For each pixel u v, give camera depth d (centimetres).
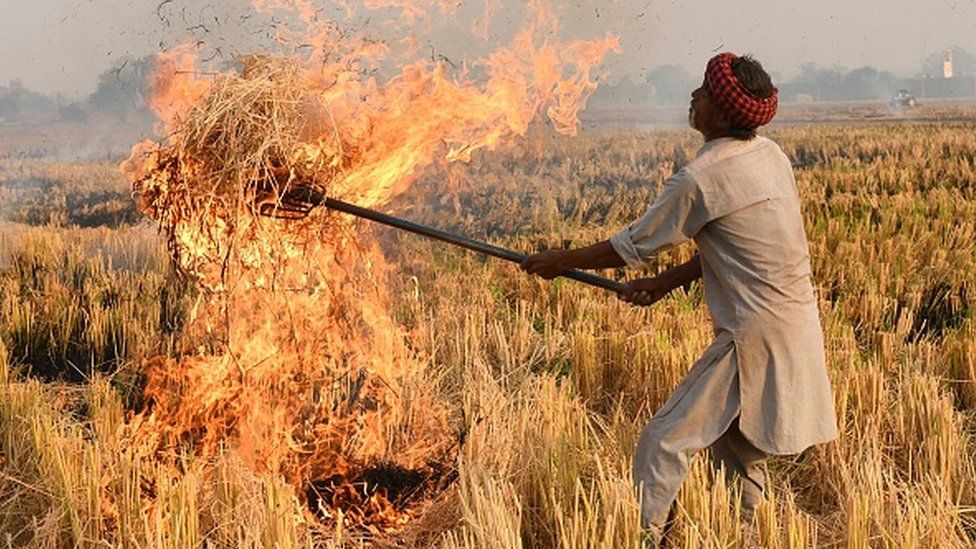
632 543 388
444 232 450
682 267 448
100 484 438
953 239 1170
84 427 587
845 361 633
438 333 728
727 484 429
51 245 1146
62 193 2256
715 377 405
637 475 414
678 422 408
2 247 1124
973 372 638
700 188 396
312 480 506
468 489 438
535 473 441
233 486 434
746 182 397
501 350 703
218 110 447
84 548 417
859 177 1925
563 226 1505
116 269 1077
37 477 467
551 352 714
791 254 400
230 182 449
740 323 399
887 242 1065
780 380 399
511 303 923
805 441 402
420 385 590
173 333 730
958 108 9056
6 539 424
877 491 423
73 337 823
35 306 863
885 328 830
